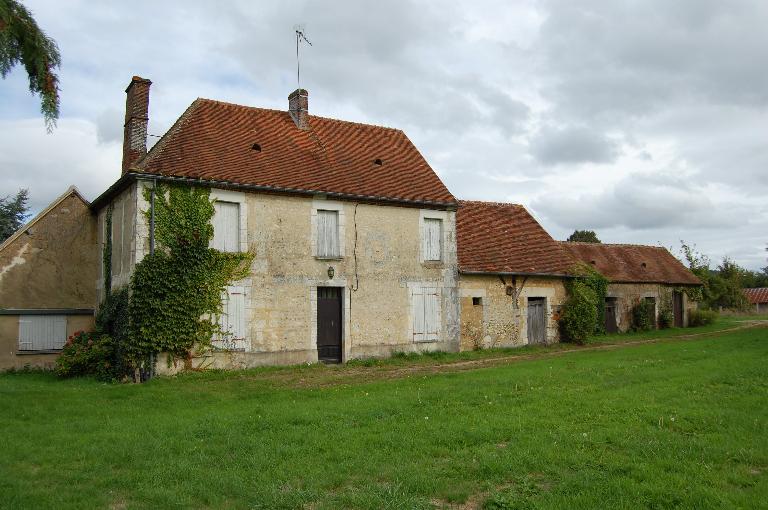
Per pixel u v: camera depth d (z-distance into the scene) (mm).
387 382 12633
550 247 23234
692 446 6719
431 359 17656
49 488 5742
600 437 7160
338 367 16000
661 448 6656
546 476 5914
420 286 18578
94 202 18109
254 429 7996
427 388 11305
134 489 5715
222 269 15297
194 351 14836
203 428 8047
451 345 19062
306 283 16562
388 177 18984
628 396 9680
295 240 16531
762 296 52656
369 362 16766
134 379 14188
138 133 17594
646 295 28062
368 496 5293
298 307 16391
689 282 29984
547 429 7641
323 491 5531
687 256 36719
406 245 18453
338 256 17141
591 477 5730
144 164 14969
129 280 14789
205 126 17297
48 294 18500
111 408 10070
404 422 8234
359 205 17688
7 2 8391
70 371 15180
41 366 18203
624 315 27062
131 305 14266
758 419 7914
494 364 16062
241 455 6738
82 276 19000
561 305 22219
